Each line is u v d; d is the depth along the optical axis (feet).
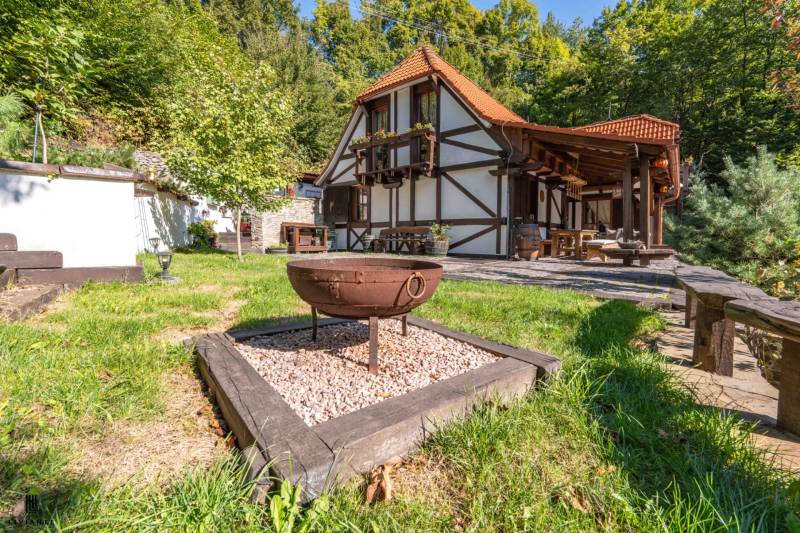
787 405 5.16
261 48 68.80
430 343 8.33
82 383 5.80
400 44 120.98
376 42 115.03
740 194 29.55
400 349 7.90
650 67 67.62
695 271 12.29
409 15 120.37
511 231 31.48
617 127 33.86
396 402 5.07
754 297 6.48
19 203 12.71
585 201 50.03
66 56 13.58
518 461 4.40
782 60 51.08
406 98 37.91
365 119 42.34
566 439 4.83
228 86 25.91
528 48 116.57
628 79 68.74
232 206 25.90
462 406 5.32
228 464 4.06
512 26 120.67
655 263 28.81
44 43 12.96
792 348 5.11
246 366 6.30
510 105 95.76
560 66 92.84
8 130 14.44
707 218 29.91
